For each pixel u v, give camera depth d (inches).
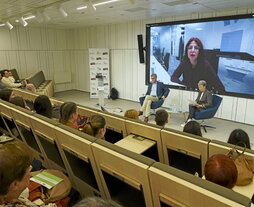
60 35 384.2
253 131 196.9
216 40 222.4
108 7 193.9
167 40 259.4
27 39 346.9
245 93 213.0
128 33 302.4
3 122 126.1
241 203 35.4
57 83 390.9
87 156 64.0
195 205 41.3
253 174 60.2
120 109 270.8
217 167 48.0
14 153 41.8
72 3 173.9
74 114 91.7
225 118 231.0
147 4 182.7
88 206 23.9
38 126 84.6
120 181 56.2
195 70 242.5
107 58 330.0
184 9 206.4
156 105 227.6
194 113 197.0
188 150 74.0
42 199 57.9
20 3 172.6
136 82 307.9
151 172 46.3
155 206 50.9
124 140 87.6
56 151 82.0
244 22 202.1
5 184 39.9
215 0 168.7
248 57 205.2
